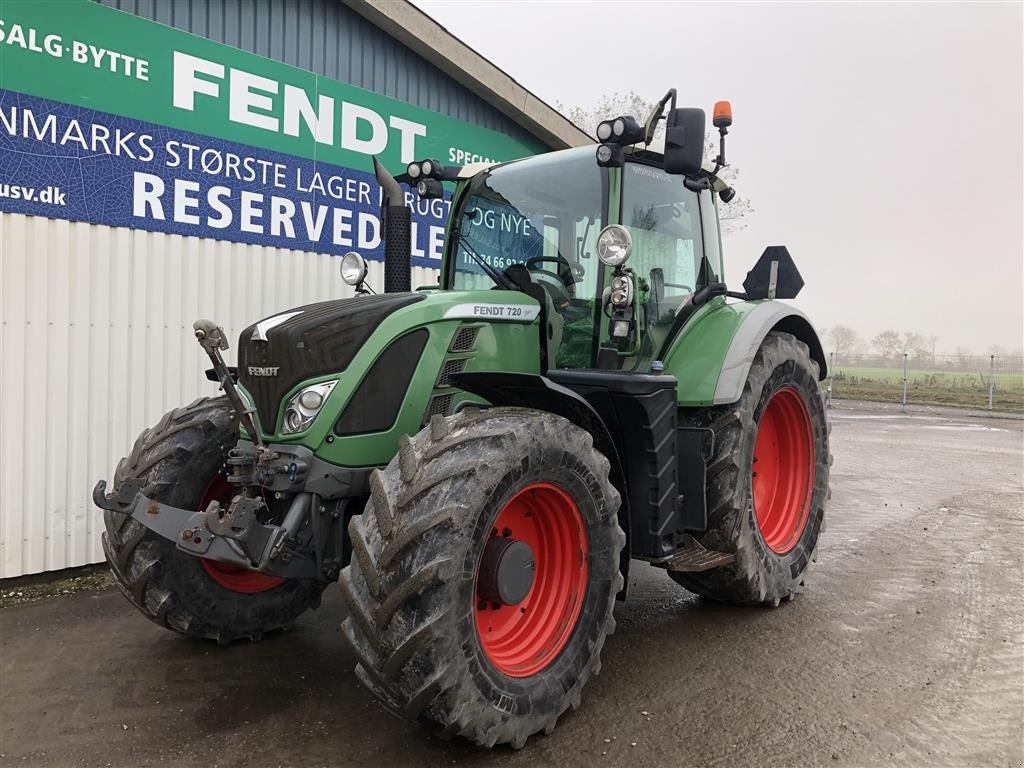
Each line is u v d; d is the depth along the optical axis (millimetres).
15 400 4359
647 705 2914
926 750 2590
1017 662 3328
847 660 3346
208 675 3217
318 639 3660
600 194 3537
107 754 2564
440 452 2479
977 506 6758
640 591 4371
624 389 3113
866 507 6699
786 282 4418
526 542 2836
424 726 2418
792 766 2486
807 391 4293
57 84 4449
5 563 4367
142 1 4805
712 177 4172
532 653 2730
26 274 4379
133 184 4797
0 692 3049
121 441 4785
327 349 2826
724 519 3574
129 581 3242
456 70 6715
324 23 5852
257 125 5430
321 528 2850
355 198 6105
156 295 4926
